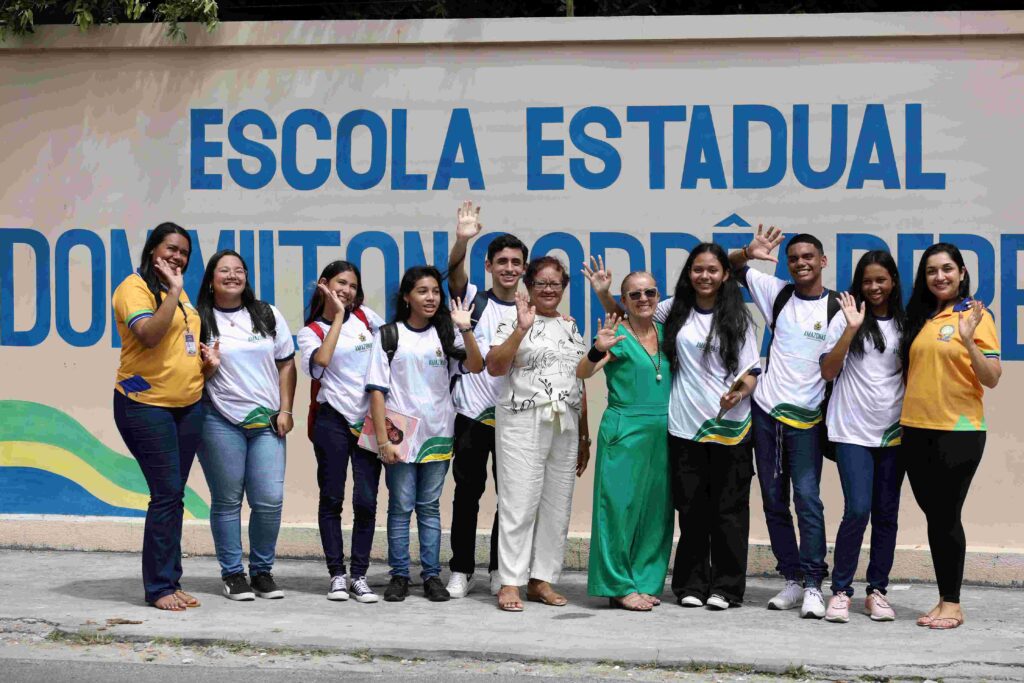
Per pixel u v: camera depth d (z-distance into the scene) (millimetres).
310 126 7852
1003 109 7387
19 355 8023
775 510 6672
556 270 6672
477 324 6898
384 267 7832
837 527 7512
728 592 6656
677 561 6797
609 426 6727
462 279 7164
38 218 8000
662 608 6699
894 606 6820
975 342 6172
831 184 7516
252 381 6617
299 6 8859
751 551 7520
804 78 7508
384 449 6680
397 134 7793
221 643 5906
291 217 7875
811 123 7512
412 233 7801
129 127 7945
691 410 6605
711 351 6574
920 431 6281
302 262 7883
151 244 6430
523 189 7711
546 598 6770
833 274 7531
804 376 6586
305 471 7867
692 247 7609
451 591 6910
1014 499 7406
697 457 6652
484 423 6934
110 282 7973
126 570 7414
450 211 7773
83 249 7980
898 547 7457
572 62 7652
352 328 6840
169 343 6367
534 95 7684
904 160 7465
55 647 5883
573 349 6750
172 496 6465
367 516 6820
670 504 6762
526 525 6672
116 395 6430
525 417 6637
